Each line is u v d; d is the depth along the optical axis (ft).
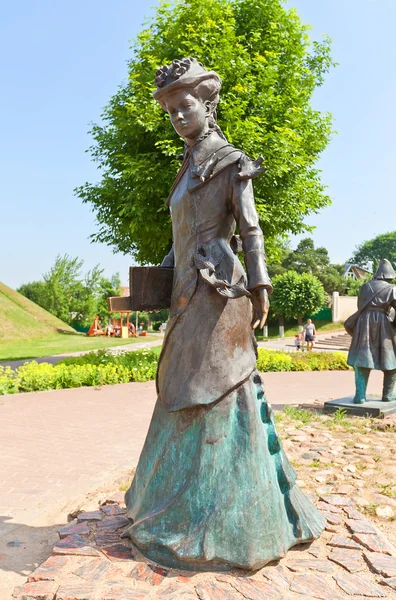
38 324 104.01
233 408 8.41
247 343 8.73
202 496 8.07
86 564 8.19
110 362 39.01
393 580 7.91
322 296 117.70
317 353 55.62
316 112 47.21
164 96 8.63
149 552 8.30
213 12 39.96
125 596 7.24
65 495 13.69
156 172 37.29
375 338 22.72
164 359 8.82
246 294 7.89
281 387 35.14
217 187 8.53
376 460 15.62
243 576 7.85
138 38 41.45
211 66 36.63
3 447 18.57
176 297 8.73
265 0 44.24
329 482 13.46
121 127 39.42
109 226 46.68
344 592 7.61
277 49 43.39
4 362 53.88
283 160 38.75
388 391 23.27
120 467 16.21
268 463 8.54
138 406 27.02
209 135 8.82
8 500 13.30
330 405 23.25
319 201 47.93
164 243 41.93
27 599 7.43
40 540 10.93
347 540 9.25
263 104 39.60
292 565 8.31
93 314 158.81
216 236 8.56
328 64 51.21
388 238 216.13
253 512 8.05
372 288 22.89
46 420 23.39
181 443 8.46
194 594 7.34
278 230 45.34
